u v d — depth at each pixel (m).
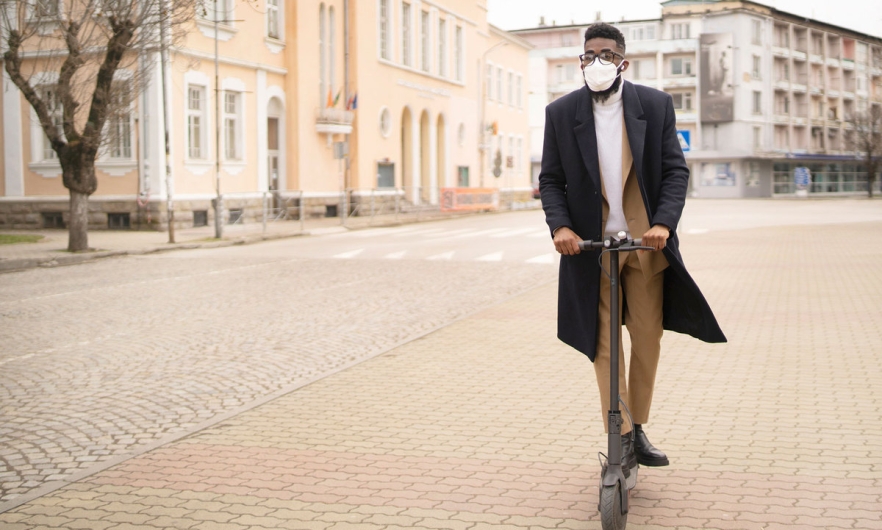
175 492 4.39
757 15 78.81
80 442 5.44
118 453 5.20
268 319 10.45
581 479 4.45
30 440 5.50
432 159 45.25
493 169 49.06
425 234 26.75
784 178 83.81
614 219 4.02
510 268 16.17
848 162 91.88
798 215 37.88
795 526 3.73
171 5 20.94
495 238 24.38
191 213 27.94
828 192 89.81
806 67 85.62
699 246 20.02
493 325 9.64
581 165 3.97
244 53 30.69
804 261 16.14
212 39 28.75
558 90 84.00
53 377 7.42
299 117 33.53
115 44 19.64
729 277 13.67
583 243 3.73
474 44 50.44
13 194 28.78
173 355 8.30
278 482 4.51
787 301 10.92
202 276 15.35
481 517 3.94
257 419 5.83
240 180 30.47
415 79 42.84
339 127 34.72
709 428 5.32
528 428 5.45
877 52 49.41
